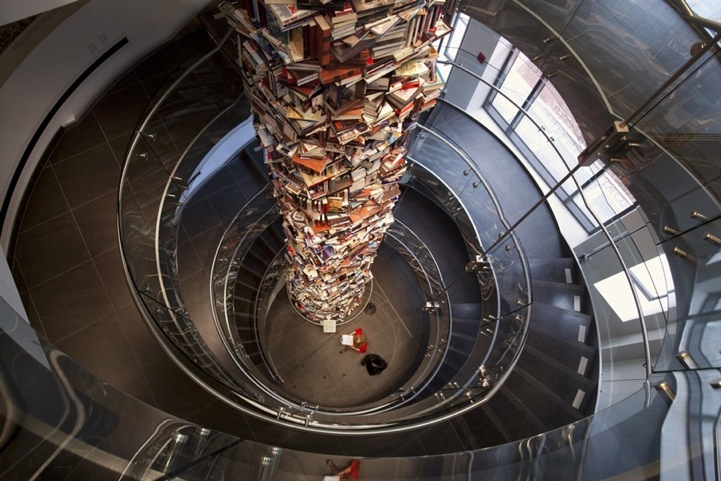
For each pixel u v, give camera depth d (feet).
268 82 10.39
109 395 10.02
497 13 24.53
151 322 21.81
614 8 20.07
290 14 7.77
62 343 23.94
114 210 26.43
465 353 32.40
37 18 22.18
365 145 12.60
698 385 10.98
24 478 7.68
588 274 28.53
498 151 31.76
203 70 23.67
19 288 24.72
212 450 10.75
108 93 28.19
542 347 26.50
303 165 12.23
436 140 28.73
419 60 10.69
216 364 24.39
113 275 25.35
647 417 10.32
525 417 24.48
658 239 20.99
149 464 9.36
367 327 37.55
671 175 19.25
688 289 18.22
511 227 26.50
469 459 11.48
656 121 19.08
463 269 35.37
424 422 22.47
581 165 22.58
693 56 17.61
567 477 9.57
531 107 28.66
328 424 21.71
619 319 25.80
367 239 19.60
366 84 10.09
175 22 28.60
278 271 36.01
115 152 27.37
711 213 17.53
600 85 22.08
